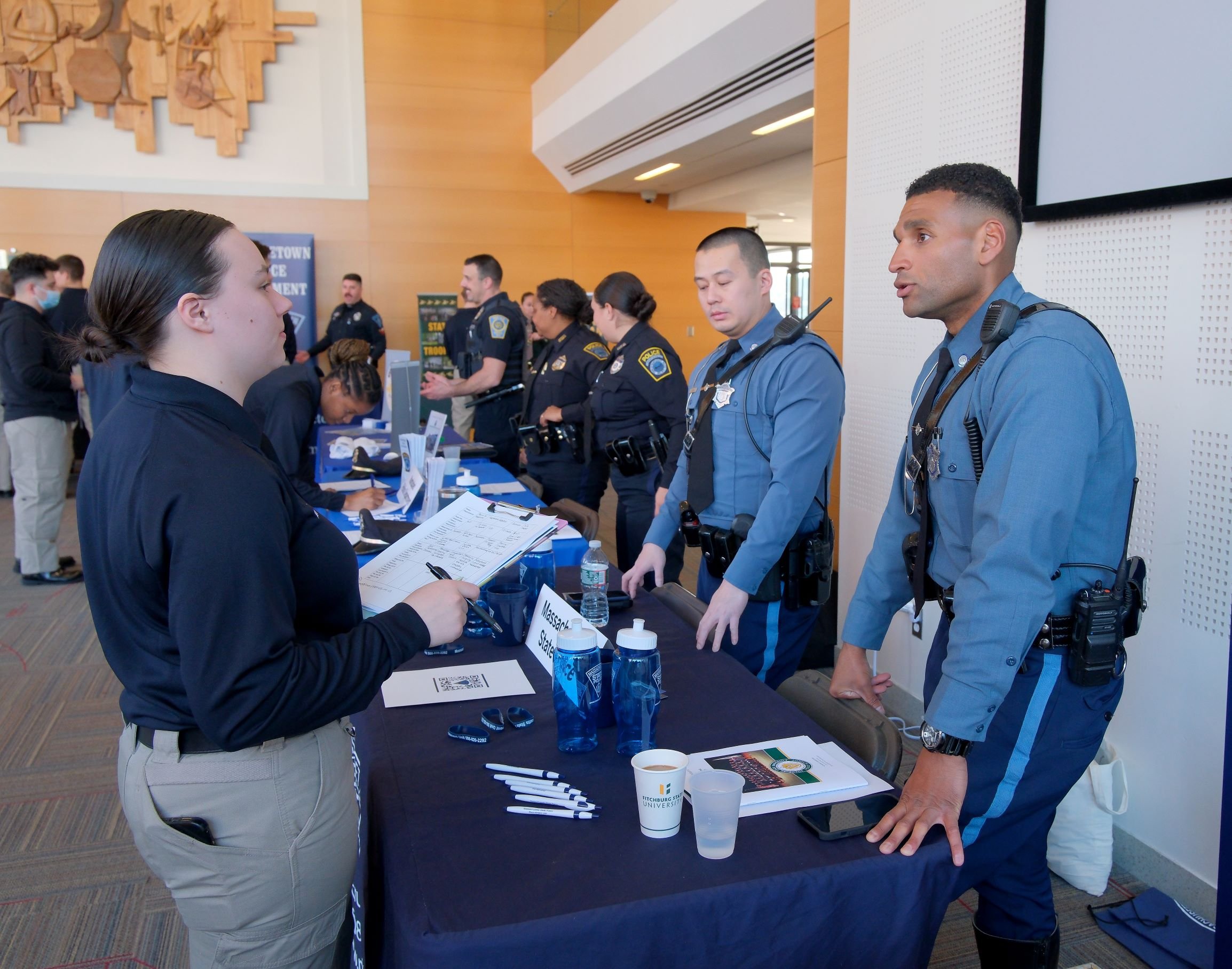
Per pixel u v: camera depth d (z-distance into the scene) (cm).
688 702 150
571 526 275
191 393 95
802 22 448
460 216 898
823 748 132
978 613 115
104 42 775
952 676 115
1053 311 125
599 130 744
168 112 801
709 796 102
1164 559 204
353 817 108
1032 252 233
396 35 857
